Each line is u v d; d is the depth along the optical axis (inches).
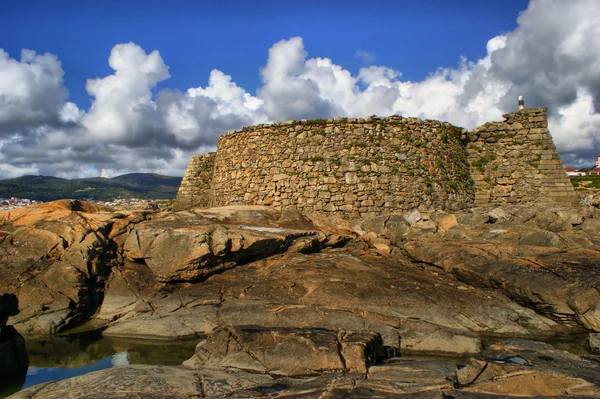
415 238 637.3
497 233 614.2
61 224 557.6
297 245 602.2
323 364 319.3
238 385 287.3
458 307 450.6
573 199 841.5
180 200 1224.2
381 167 805.9
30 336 445.7
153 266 534.6
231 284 518.9
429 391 254.5
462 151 906.7
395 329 407.8
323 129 834.8
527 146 884.0
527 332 421.7
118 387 279.9
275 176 848.3
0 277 487.5
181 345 416.5
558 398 237.8
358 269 537.3
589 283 431.8
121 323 459.2
